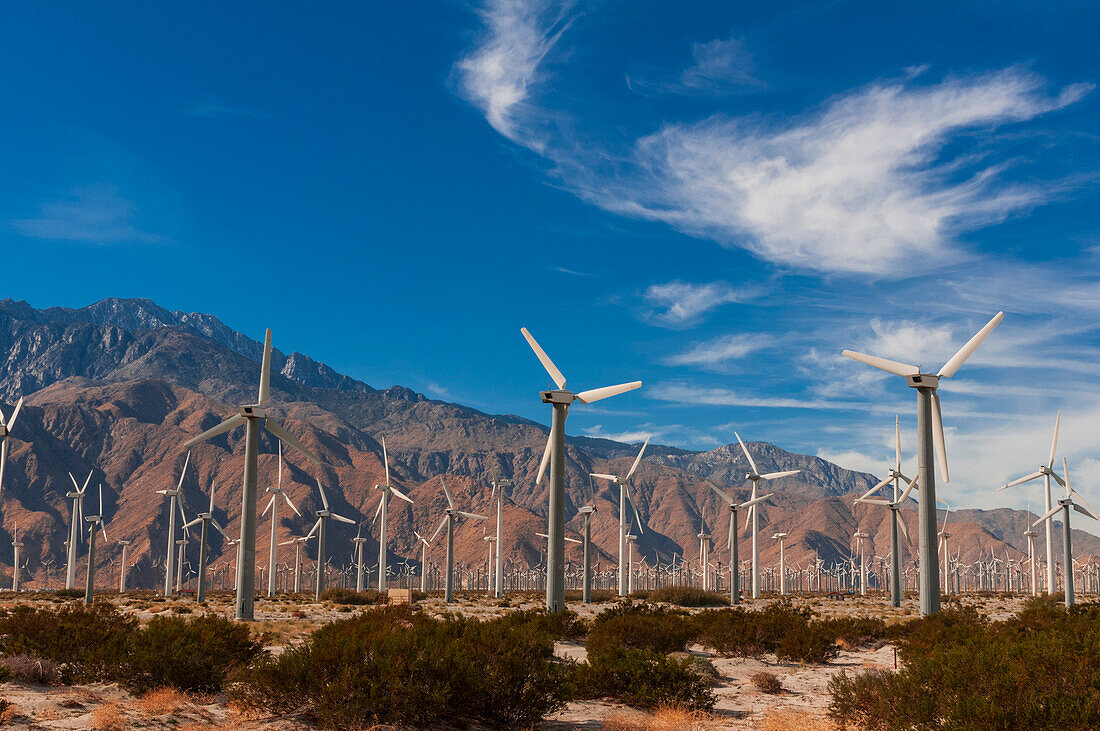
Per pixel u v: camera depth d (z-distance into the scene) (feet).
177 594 417.49
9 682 71.67
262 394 188.85
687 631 127.85
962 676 62.59
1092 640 68.44
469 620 89.61
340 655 66.39
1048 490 410.93
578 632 134.41
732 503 331.36
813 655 120.67
